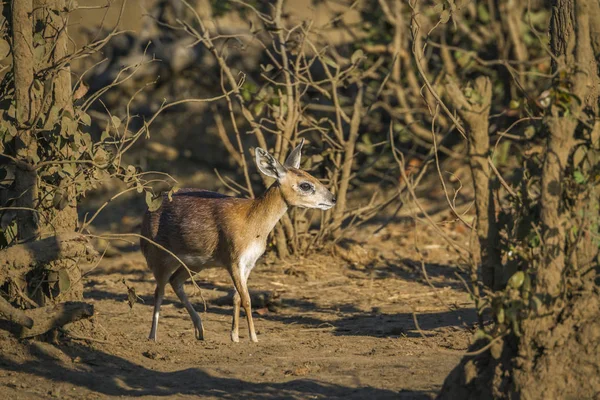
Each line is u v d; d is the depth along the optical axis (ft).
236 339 38.34
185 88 84.53
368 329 40.63
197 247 39.52
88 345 32.17
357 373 29.86
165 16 82.58
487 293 22.80
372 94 68.23
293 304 47.55
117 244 65.46
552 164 22.06
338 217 57.72
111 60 83.41
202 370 30.22
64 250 29.19
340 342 37.35
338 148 57.67
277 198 39.91
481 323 23.09
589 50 23.65
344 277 53.36
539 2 70.59
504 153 59.47
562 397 21.56
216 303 47.73
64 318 29.60
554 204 21.98
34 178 30.78
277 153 55.26
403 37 67.26
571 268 22.47
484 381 22.66
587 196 22.35
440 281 51.65
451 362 31.32
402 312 44.68
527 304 22.02
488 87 22.41
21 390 27.14
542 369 21.72
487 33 69.46
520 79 63.93
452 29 67.62
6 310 27.99
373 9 70.18
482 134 22.53
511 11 65.00
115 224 71.10
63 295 31.71
